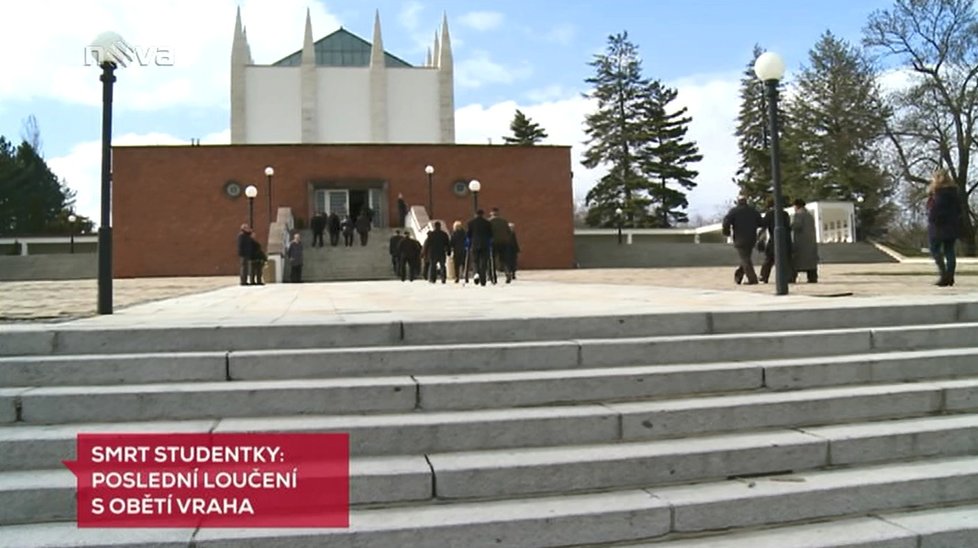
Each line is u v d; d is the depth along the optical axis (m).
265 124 48.84
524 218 36.69
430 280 17.86
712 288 11.21
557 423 4.20
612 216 61.00
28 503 3.57
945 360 5.28
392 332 5.09
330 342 5.04
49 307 8.40
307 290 14.73
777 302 6.97
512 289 12.49
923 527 3.69
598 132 63.03
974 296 7.39
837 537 3.59
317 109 49.41
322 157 35.75
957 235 10.00
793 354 5.32
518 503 3.70
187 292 14.20
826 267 23.97
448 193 36.53
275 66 49.28
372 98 49.91
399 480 3.71
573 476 3.86
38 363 4.51
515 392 4.51
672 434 4.34
